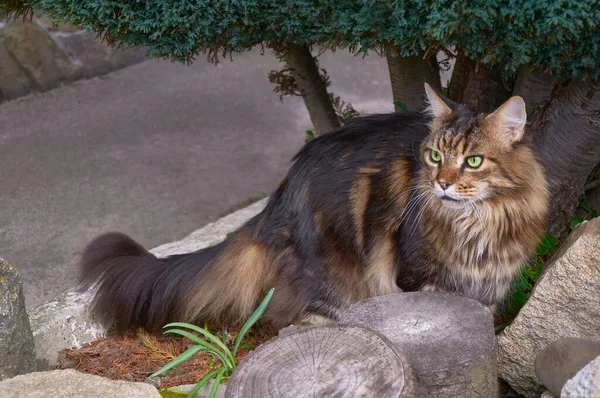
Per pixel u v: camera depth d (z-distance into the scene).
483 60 3.02
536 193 3.31
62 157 7.17
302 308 3.90
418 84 4.73
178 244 5.17
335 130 3.89
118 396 2.84
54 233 5.97
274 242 3.91
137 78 8.86
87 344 4.00
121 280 4.00
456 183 3.14
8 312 3.22
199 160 7.07
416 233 3.41
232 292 4.00
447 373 2.82
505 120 3.12
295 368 2.62
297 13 3.21
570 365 2.87
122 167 6.96
